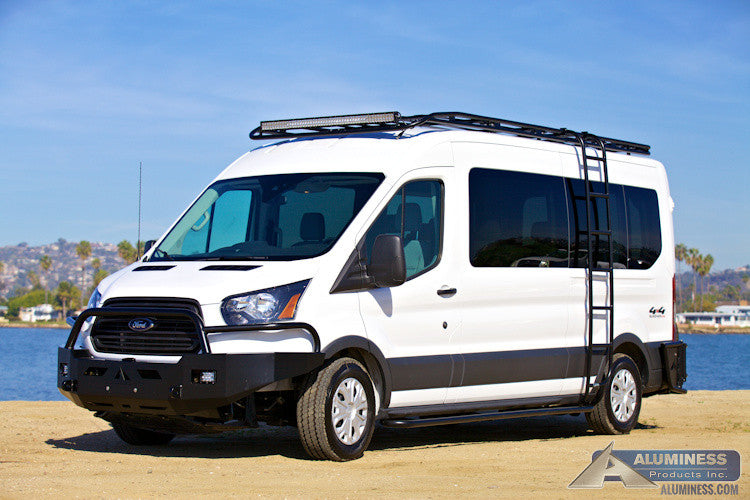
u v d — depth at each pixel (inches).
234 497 255.4
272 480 282.2
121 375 311.7
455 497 260.1
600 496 265.6
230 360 301.0
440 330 356.2
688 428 459.8
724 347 4173.2
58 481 276.2
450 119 375.2
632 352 449.1
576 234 418.0
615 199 444.5
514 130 401.7
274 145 386.9
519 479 292.2
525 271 389.1
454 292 360.8
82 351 325.7
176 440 390.3
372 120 366.3
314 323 316.5
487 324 373.1
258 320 308.3
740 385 1531.7
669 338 464.1
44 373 1941.4
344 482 280.7
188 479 282.4
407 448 362.9
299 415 318.7
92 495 255.8
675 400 597.0
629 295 442.6
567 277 407.5
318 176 353.7
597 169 438.6
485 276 372.5
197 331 303.7
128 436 370.3
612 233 438.0
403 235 347.9
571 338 409.1
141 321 313.6
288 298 313.7
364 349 331.0
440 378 355.3
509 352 380.5
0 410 479.5
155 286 318.3
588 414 429.7
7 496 253.3
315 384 317.7
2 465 305.6
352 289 329.4
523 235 392.2
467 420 370.3
